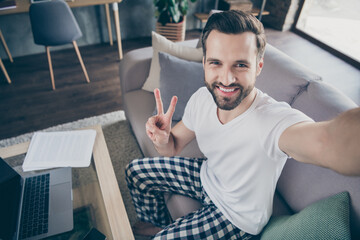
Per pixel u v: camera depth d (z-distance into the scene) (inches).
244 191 32.4
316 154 20.5
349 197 31.4
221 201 35.7
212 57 27.0
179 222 36.5
